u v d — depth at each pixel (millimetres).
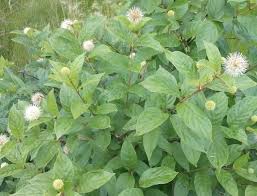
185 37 502
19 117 402
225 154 373
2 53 1095
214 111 381
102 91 428
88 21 474
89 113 399
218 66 340
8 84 586
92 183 331
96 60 478
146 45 423
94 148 421
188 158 370
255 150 478
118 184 390
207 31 478
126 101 444
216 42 542
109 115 426
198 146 356
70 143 409
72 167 326
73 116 356
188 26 505
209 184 395
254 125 445
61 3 1139
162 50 417
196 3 557
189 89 359
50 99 380
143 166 405
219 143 377
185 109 344
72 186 322
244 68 351
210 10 518
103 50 437
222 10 516
